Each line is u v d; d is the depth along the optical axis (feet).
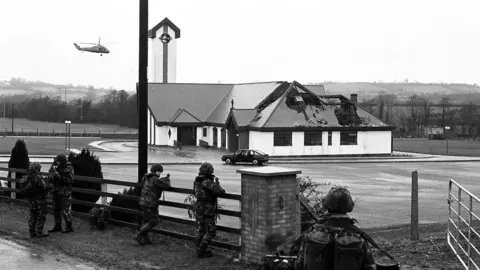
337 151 203.62
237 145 208.33
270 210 33.88
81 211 55.36
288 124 198.90
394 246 41.45
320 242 18.92
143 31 45.78
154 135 247.09
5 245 42.37
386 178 122.42
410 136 396.98
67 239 43.91
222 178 115.85
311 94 214.07
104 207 48.11
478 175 130.82
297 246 24.50
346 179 119.55
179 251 39.50
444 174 133.49
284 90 222.28
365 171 141.08
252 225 34.83
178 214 64.90
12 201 61.77
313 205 46.65
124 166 147.23
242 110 207.92
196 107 248.52
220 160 175.22
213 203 37.29
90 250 40.34
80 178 50.80
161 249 40.22
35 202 44.27
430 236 46.65
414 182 44.29
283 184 34.47
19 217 54.08
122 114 565.12
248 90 240.32
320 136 201.77
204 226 37.22
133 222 48.55
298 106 207.62
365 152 206.28
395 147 260.83
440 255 38.19
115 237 44.29
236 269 34.63
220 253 38.63
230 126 211.82
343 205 19.43
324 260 18.92
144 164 47.01
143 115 46.65
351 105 211.00
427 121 444.96
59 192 45.88
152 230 43.68
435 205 79.10
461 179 120.98
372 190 98.63
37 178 44.14
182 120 237.45
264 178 33.86
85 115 589.73
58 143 260.21
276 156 197.47
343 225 19.19
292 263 23.21
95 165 56.75
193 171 134.82
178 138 240.53
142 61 46.16
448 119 460.14
